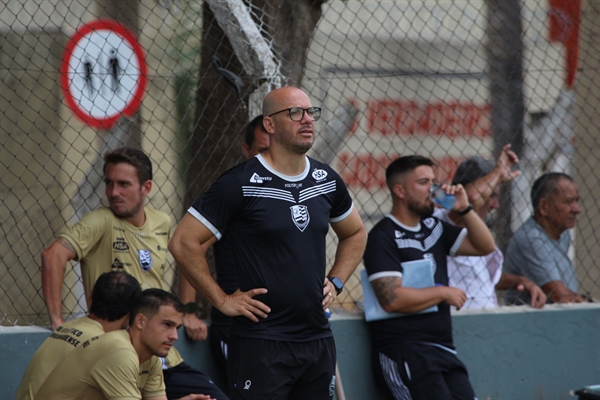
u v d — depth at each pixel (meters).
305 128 12.90
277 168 13.08
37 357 14.20
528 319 19.45
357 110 21.53
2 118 21.64
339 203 13.80
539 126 23.53
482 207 19.81
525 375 19.41
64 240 15.58
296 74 18.25
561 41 22.47
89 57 18.30
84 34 18.20
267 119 13.13
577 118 22.38
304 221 12.96
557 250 20.58
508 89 22.97
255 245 12.86
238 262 13.02
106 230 15.92
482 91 24.86
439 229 18.09
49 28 20.78
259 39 16.73
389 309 17.02
